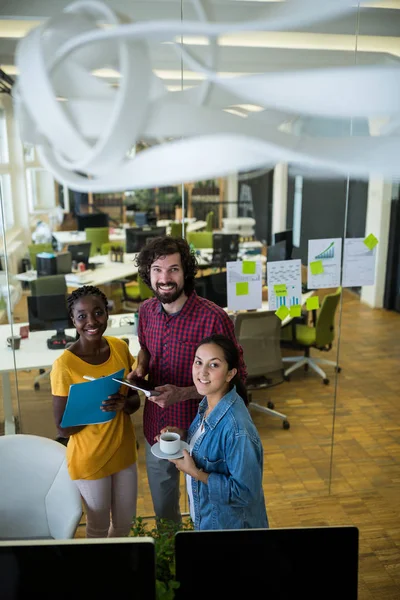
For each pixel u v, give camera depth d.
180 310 2.17
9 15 1.55
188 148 0.59
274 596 1.15
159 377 2.28
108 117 0.56
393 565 2.73
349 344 4.25
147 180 0.58
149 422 2.38
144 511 3.00
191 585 1.15
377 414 3.99
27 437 2.16
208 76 0.58
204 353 1.74
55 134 0.57
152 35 0.53
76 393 2.01
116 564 1.08
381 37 2.65
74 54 0.56
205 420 1.80
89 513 2.30
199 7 0.60
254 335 3.51
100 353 2.22
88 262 3.50
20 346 3.27
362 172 0.61
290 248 3.31
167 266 2.04
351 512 3.18
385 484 3.44
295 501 3.26
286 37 2.31
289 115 0.60
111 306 3.72
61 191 3.17
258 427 3.80
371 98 0.56
